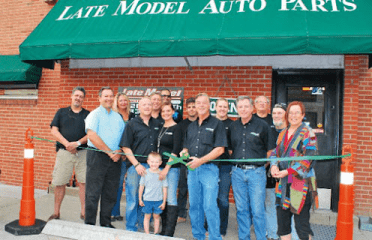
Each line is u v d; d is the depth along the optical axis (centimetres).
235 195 400
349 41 420
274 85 583
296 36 432
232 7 507
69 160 488
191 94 602
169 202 408
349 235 297
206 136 387
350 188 299
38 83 713
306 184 314
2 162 746
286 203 321
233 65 583
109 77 649
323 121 570
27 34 726
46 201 604
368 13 451
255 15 482
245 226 395
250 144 390
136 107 626
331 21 447
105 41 505
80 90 492
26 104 725
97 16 566
